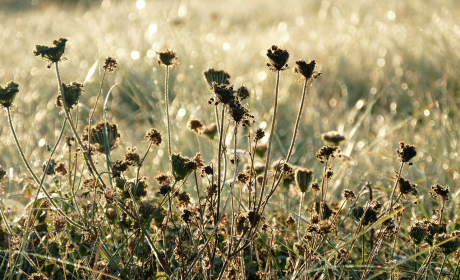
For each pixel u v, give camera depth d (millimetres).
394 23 8180
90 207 2145
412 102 5676
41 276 1936
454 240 1749
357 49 7562
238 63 7422
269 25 10938
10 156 3922
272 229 2137
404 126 4965
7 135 4379
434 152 4223
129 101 6375
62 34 10086
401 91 6035
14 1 17734
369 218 1946
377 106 6094
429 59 6426
